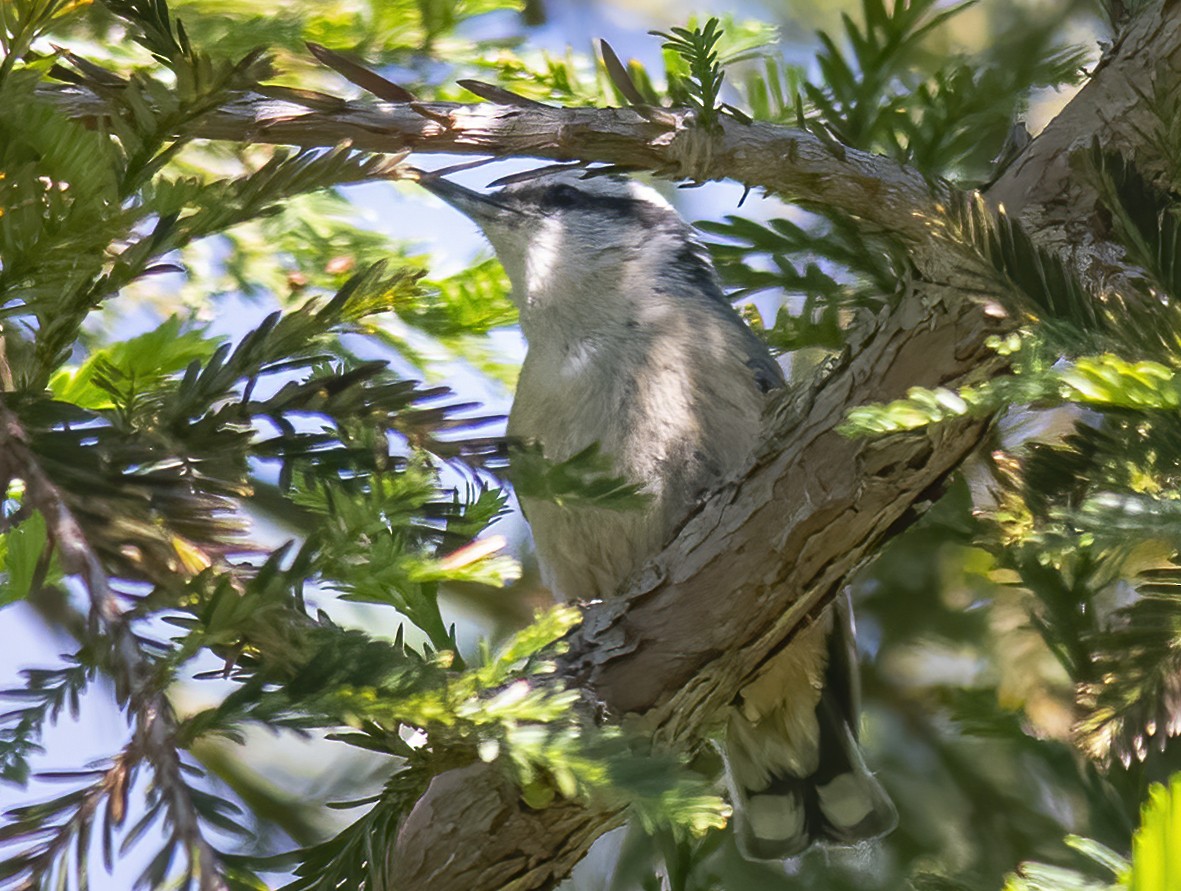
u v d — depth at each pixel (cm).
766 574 544
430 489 346
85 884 315
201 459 356
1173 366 390
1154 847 248
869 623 820
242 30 631
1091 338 400
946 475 525
